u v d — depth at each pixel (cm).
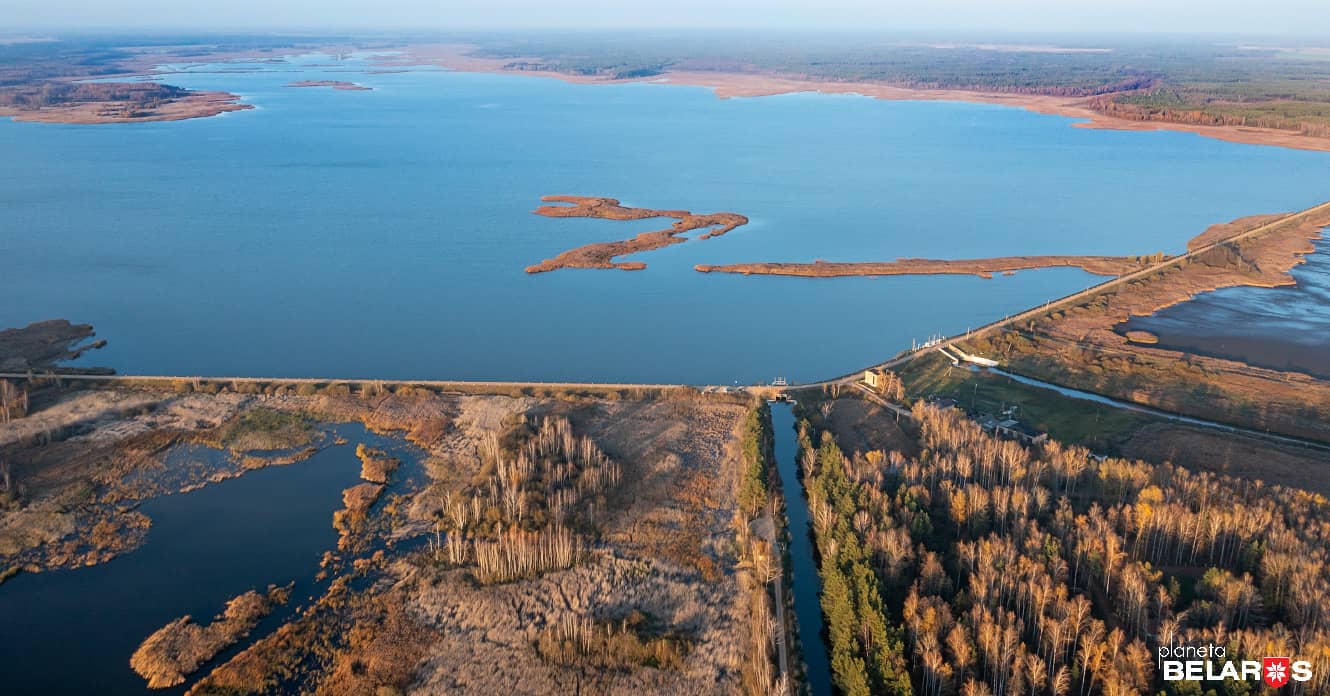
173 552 12425
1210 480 13875
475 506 13075
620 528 13138
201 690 9750
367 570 12006
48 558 12225
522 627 10875
